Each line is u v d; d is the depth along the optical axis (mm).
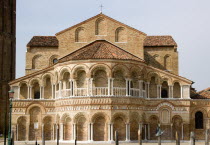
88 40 75500
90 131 67125
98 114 67312
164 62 85438
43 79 75500
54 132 74500
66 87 71625
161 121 75125
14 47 110438
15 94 75625
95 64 67875
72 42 75500
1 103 101250
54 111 75000
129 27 75438
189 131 75625
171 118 75250
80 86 69750
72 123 68625
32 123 75250
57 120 72250
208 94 79938
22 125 75250
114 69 68125
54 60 84625
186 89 76000
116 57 68625
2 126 100500
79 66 68688
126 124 68188
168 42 86188
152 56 85625
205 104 77062
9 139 52719
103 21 76000
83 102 67938
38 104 75188
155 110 75125
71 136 68938
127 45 75188
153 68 75438
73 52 75312
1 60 103125
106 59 67812
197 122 77188
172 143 70125
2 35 103938
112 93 67812
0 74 102250
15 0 112500
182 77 75812
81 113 67938
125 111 68125
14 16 111000
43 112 75000
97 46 73000
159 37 88375
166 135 75000
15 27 111750
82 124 68438
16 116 75062
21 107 75250
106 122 67312
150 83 76250
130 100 68875
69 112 69125
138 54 74875
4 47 104562
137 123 70562
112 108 67375
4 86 102812
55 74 73625
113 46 74500
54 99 74875
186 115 75500
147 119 74500
